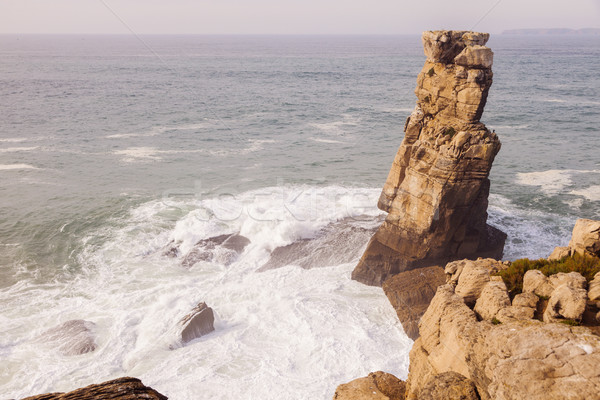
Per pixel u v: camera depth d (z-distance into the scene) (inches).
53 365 590.2
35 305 727.7
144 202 1138.0
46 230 990.4
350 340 621.6
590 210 1147.9
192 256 864.3
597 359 256.5
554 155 1614.2
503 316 332.2
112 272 826.8
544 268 376.5
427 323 393.7
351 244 849.5
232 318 678.5
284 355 596.1
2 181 1293.1
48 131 1904.5
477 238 834.8
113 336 644.1
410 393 394.9
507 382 266.5
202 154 1555.1
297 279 770.8
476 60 741.9
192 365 581.0
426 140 811.4
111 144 1699.1
